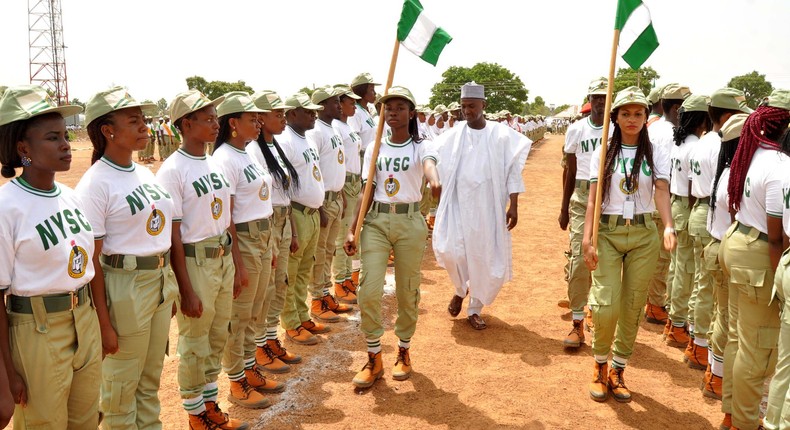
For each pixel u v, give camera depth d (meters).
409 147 4.79
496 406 4.50
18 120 2.57
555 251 9.85
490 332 6.13
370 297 4.68
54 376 2.71
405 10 4.60
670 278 6.19
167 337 3.48
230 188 4.12
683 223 5.60
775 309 3.54
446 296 7.39
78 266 2.76
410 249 4.79
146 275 3.24
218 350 4.06
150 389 3.46
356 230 4.77
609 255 4.45
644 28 4.29
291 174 5.13
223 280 3.92
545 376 5.05
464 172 6.05
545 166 26.08
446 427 4.20
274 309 5.19
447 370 5.17
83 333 2.83
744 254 3.59
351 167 7.24
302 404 4.52
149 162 27.11
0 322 2.54
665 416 4.36
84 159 29.45
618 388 4.61
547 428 4.18
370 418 4.32
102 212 3.06
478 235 6.02
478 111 6.02
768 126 3.51
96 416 3.07
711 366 4.62
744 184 3.59
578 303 5.64
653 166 4.33
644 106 4.20
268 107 4.73
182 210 3.67
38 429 2.73
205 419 3.95
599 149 4.53
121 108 3.06
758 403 3.76
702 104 5.46
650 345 5.79
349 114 7.09
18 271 2.58
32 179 2.67
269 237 4.52
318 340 5.80
